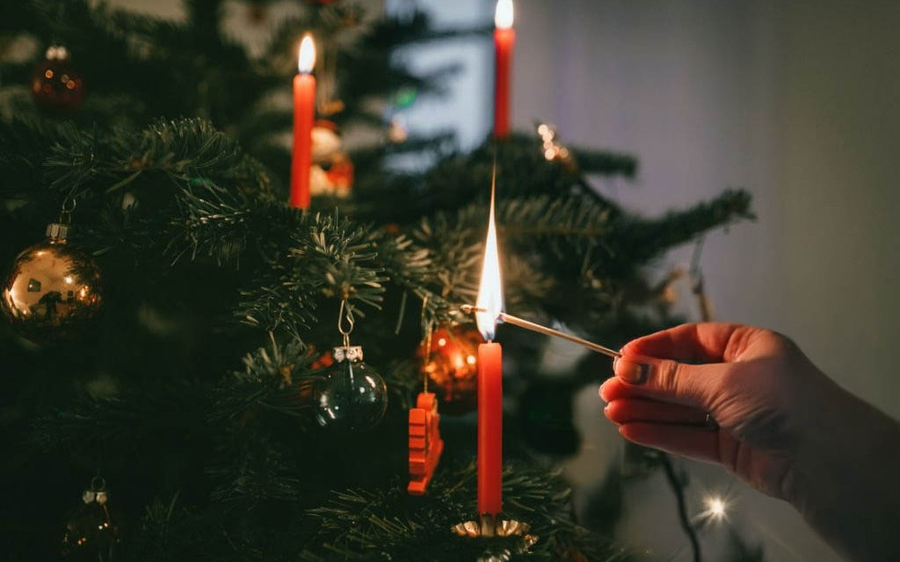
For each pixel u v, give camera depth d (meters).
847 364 1.63
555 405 0.87
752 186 1.75
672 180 1.81
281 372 0.65
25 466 0.81
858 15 1.63
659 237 0.93
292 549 0.67
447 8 1.80
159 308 0.82
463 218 0.84
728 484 0.99
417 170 1.04
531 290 0.86
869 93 1.62
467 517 0.67
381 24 1.10
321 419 0.65
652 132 1.82
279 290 0.67
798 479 0.74
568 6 1.84
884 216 1.61
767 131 1.74
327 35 1.05
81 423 0.71
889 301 1.59
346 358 0.66
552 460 0.92
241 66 0.95
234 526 0.71
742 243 1.74
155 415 0.72
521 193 0.95
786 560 0.90
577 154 1.10
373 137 1.54
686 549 0.87
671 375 0.72
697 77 1.79
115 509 0.72
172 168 0.65
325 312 0.81
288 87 1.01
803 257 1.69
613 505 0.89
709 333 0.77
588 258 0.90
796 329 1.69
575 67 1.85
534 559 0.63
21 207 0.74
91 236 0.68
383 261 0.74
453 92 1.42
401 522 0.67
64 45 0.87
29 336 0.67
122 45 0.90
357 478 0.78
